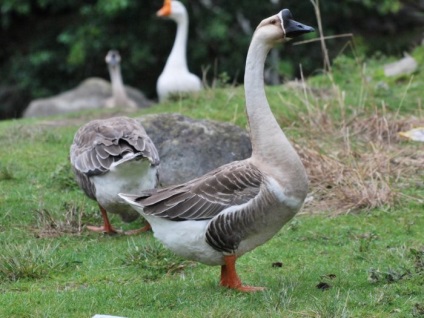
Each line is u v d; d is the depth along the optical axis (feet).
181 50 70.38
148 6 101.09
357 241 36.96
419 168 46.24
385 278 31.32
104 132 38.24
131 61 104.32
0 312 28.99
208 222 29.30
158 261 34.24
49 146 54.34
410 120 52.60
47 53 105.70
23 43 111.14
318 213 41.42
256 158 30.01
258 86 30.35
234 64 101.24
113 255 35.78
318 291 30.40
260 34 30.48
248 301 29.30
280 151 29.53
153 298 30.01
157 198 29.73
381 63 73.05
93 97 91.71
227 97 61.52
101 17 100.83
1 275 33.06
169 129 44.73
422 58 69.21
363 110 55.26
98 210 41.86
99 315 27.30
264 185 29.14
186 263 34.37
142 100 95.81
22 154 52.06
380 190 42.55
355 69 66.74
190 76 69.97
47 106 90.07
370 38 106.52
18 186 45.75
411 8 109.81
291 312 27.86
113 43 101.45
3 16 106.52
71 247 37.01
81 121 64.18
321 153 47.39
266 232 29.73
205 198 29.37
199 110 59.16
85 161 37.68
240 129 45.80
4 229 39.19
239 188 29.27
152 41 103.35
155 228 30.17
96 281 32.86
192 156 43.78
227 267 30.25
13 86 110.93
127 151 36.73
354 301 29.07
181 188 29.94
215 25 97.60
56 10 108.58
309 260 34.81
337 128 53.01
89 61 107.76
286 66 96.48
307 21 102.32
